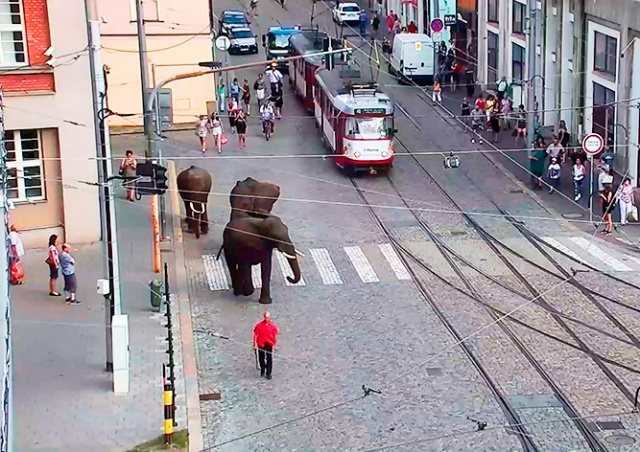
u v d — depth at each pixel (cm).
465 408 2383
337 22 7544
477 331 2825
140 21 3503
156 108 3653
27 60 3431
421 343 2762
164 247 3572
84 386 2522
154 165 2956
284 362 2666
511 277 3253
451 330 2839
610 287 3147
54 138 3506
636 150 4044
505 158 4634
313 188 4241
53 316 2962
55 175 3528
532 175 4228
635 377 2516
